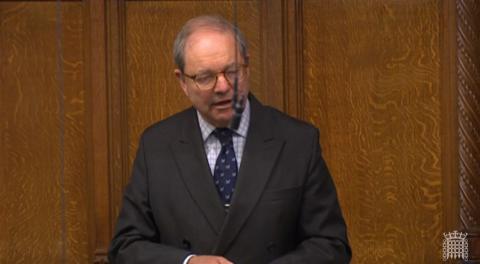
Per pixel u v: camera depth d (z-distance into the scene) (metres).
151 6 11.94
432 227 11.51
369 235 11.77
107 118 11.84
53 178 12.00
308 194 8.04
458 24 11.30
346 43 11.78
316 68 11.87
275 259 7.82
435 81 11.48
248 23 11.82
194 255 7.71
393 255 11.69
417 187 11.56
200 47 7.59
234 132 8.18
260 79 11.82
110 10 11.82
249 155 8.04
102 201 11.85
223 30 7.69
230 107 7.71
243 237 7.86
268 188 7.94
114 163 11.88
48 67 11.97
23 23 11.98
